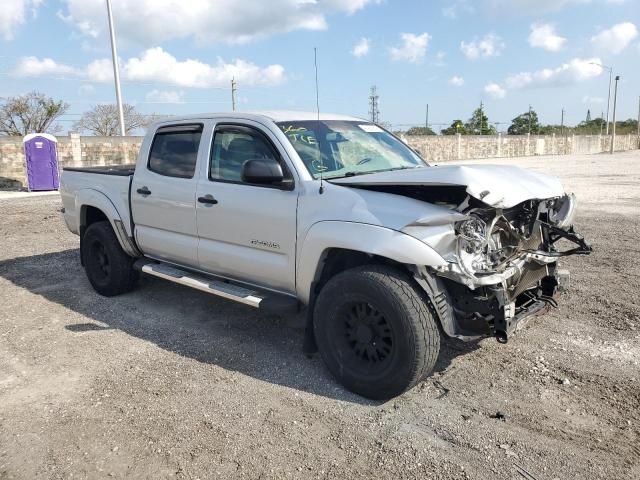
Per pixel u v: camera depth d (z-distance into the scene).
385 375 3.63
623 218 10.73
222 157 4.77
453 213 3.50
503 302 3.55
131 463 3.13
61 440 3.36
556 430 3.37
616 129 89.19
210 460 3.14
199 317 5.45
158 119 5.59
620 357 4.36
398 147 5.17
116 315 5.55
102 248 6.15
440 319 3.60
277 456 3.17
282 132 4.36
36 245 9.16
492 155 47.75
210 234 4.80
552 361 4.30
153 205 5.36
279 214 4.19
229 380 4.11
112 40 25.73
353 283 3.70
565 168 27.48
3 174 19.56
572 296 5.84
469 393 3.84
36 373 4.27
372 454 3.17
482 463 3.07
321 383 4.05
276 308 4.21
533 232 4.17
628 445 3.21
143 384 4.06
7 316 5.58
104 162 22.30
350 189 3.88
